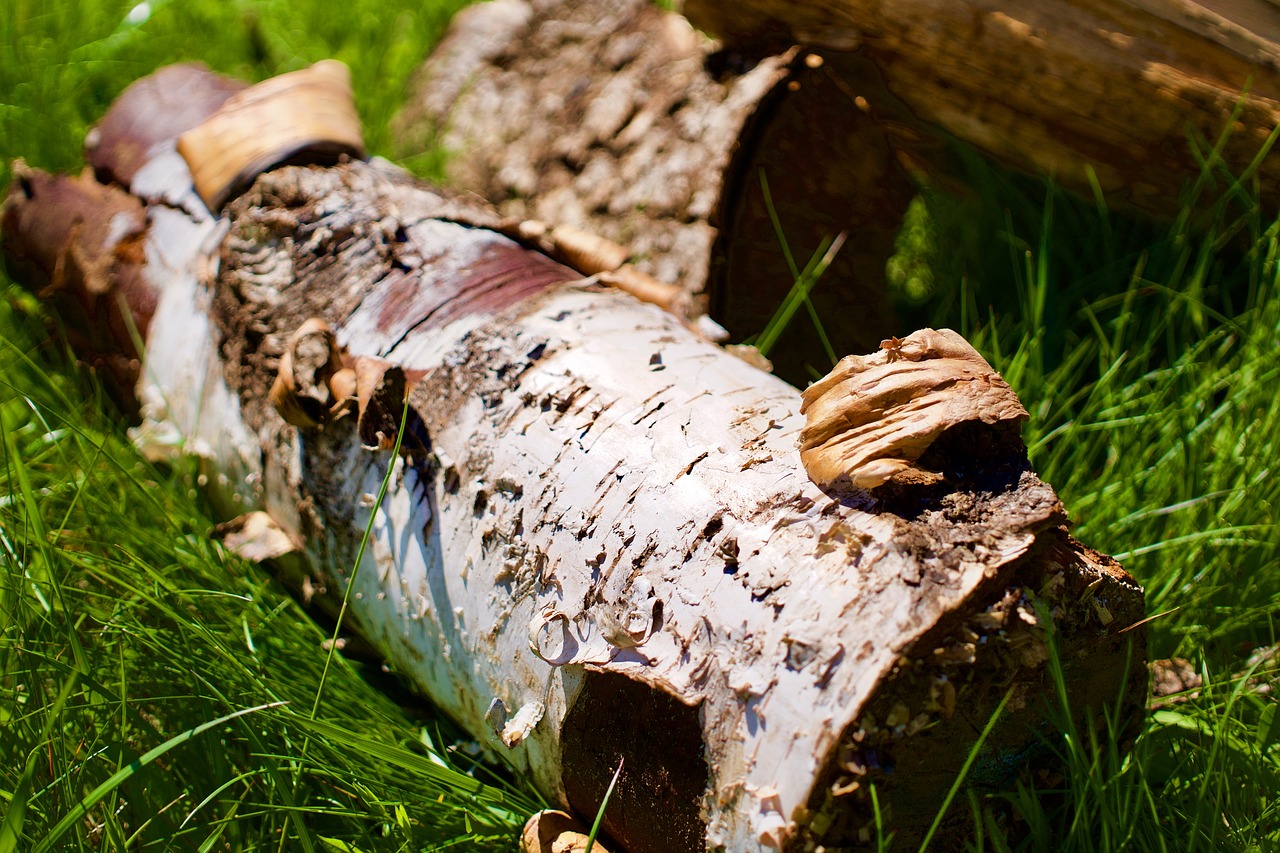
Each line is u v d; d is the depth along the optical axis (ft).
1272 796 2.70
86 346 3.46
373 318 2.97
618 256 3.09
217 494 3.18
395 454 2.71
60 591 2.86
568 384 2.74
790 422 2.65
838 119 3.42
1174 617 2.93
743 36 3.46
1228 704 2.69
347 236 3.08
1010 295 3.46
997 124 3.31
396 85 4.73
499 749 2.76
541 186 3.89
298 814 2.69
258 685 2.86
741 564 2.50
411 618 2.81
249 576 3.13
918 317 3.55
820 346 3.48
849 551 2.45
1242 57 3.13
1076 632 2.50
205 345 3.15
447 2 5.02
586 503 2.63
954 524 2.46
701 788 2.48
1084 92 3.20
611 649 2.55
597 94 3.95
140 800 2.75
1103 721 2.60
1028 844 2.58
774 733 2.42
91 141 3.59
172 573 3.12
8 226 3.58
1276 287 3.16
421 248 3.05
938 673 2.42
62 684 2.84
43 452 3.32
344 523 2.90
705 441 2.63
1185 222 3.26
